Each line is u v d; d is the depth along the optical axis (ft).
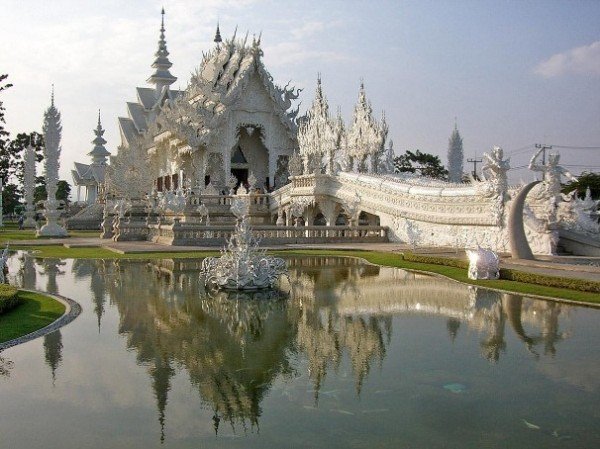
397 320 40.06
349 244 115.24
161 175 219.61
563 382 26.32
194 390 25.26
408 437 20.44
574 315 41.83
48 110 144.87
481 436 20.53
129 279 61.98
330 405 23.48
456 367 28.63
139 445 19.85
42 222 213.25
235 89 189.16
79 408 23.18
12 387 25.63
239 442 20.02
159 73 273.75
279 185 197.57
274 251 99.30
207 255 90.38
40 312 42.24
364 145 145.07
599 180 171.42
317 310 43.86
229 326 37.91
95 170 294.05
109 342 33.50
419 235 111.96
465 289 54.90
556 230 83.61
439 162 254.47
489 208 95.35
